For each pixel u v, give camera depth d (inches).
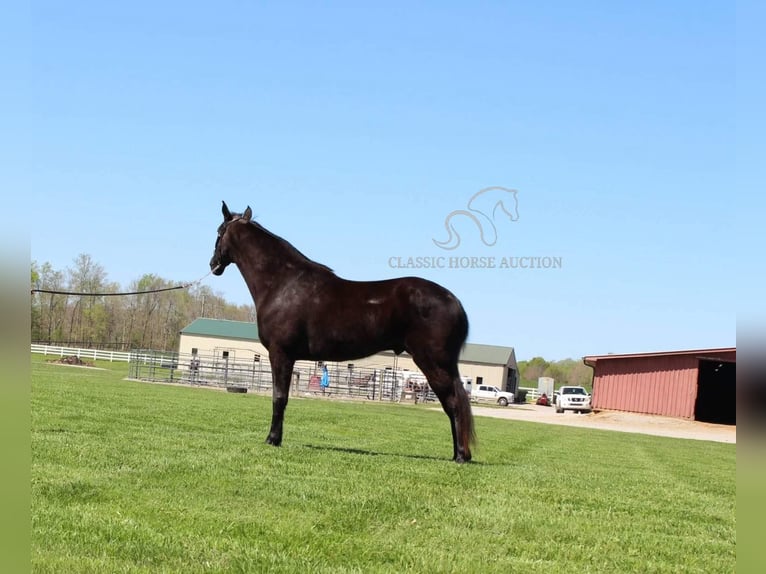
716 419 2143.2
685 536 253.3
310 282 420.8
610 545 227.5
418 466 370.0
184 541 191.5
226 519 218.7
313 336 415.5
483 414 1631.4
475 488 312.0
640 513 294.0
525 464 457.4
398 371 2272.4
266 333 423.8
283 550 190.1
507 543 217.2
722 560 218.2
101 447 344.8
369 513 241.0
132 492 247.4
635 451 764.6
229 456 345.1
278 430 425.1
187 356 2886.3
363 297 409.1
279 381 423.5
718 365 2048.5
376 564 183.5
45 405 574.9
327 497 262.4
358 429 667.4
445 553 197.8
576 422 1640.0
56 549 175.3
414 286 401.4
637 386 1990.7
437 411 1526.8
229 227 440.1
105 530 195.2
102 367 2181.3
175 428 490.3
